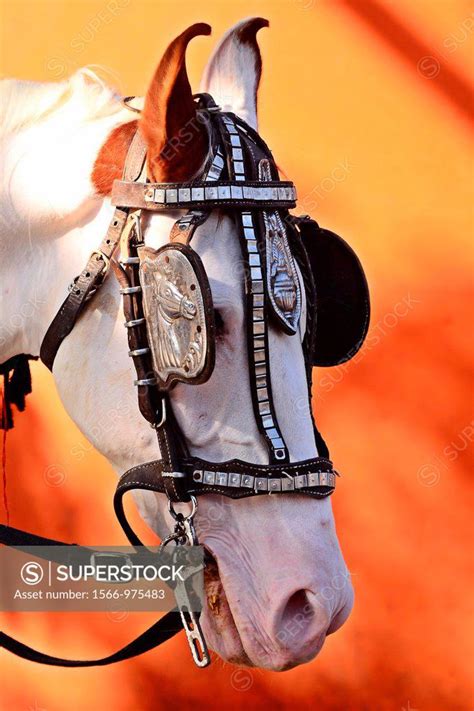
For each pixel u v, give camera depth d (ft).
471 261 20.53
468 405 20.59
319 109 20.95
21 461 22.06
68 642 21.66
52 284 10.56
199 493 9.22
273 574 9.02
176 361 8.90
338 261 11.37
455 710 20.62
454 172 20.58
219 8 21.02
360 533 20.97
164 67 8.93
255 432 9.14
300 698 21.20
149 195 9.32
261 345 9.02
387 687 20.88
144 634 10.64
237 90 10.98
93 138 10.43
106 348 9.92
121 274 9.52
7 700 21.85
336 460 20.98
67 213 10.32
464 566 20.70
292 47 21.01
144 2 21.17
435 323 20.67
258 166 9.43
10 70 21.70
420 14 20.57
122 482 9.71
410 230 20.75
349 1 20.76
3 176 10.84
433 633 20.79
